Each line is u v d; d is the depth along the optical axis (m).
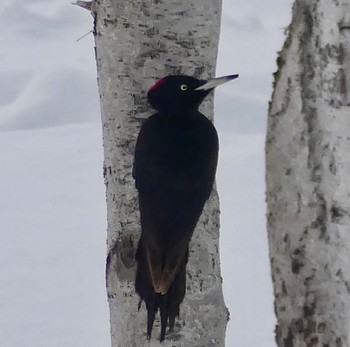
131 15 9.02
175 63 9.14
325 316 8.16
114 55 9.15
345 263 7.98
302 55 7.94
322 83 7.82
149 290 8.49
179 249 8.21
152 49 9.09
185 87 8.41
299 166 8.09
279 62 8.24
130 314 9.25
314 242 8.12
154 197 8.23
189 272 9.30
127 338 9.31
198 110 9.13
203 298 9.37
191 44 9.16
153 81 9.13
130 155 9.20
